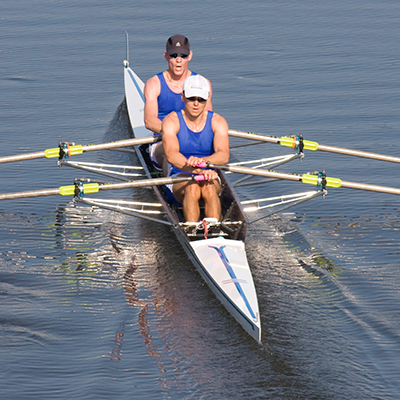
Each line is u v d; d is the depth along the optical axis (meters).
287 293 28.34
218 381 22.23
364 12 90.88
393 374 22.55
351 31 81.25
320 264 31.00
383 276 29.66
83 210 37.47
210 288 28.52
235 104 57.19
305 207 37.91
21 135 49.41
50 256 31.84
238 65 68.25
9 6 95.38
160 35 79.31
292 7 94.19
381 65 67.94
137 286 28.98
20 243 33.16
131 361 23.30
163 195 35.12
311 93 59.94
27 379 22.11
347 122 52.56
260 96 59.28
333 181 33.06
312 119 53.44
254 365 23.12
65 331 25.17
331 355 23.72
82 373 22.48
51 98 58.38
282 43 76.31
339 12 91.06
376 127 51.34
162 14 89.94
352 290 28.44
